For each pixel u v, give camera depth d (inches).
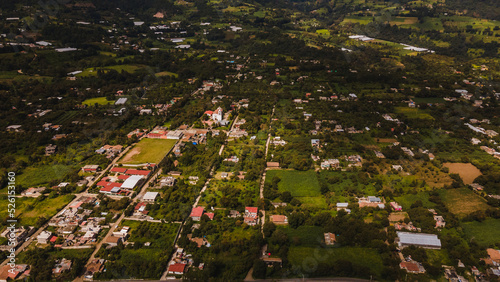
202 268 4933.6
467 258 5054.1
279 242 5378.9
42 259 5000.0
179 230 5674.2
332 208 6274.6
